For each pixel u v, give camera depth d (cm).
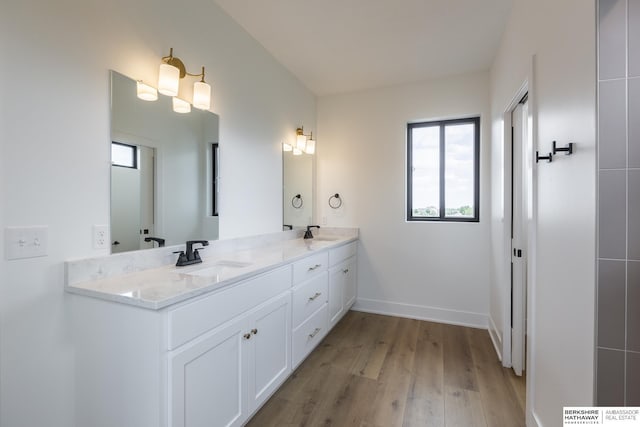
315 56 271
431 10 207
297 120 317
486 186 295
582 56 105
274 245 261
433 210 328
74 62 129
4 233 109
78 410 128
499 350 240
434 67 288
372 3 200
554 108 131
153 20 163
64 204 125
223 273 148
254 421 166
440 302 313
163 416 111
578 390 109
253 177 248
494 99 269
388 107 331
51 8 121
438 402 183
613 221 96
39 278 118
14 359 112
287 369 193
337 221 352
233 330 144
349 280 317
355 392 193
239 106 230
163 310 110
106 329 119
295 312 203
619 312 96
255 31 236
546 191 141
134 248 153
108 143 141
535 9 154
